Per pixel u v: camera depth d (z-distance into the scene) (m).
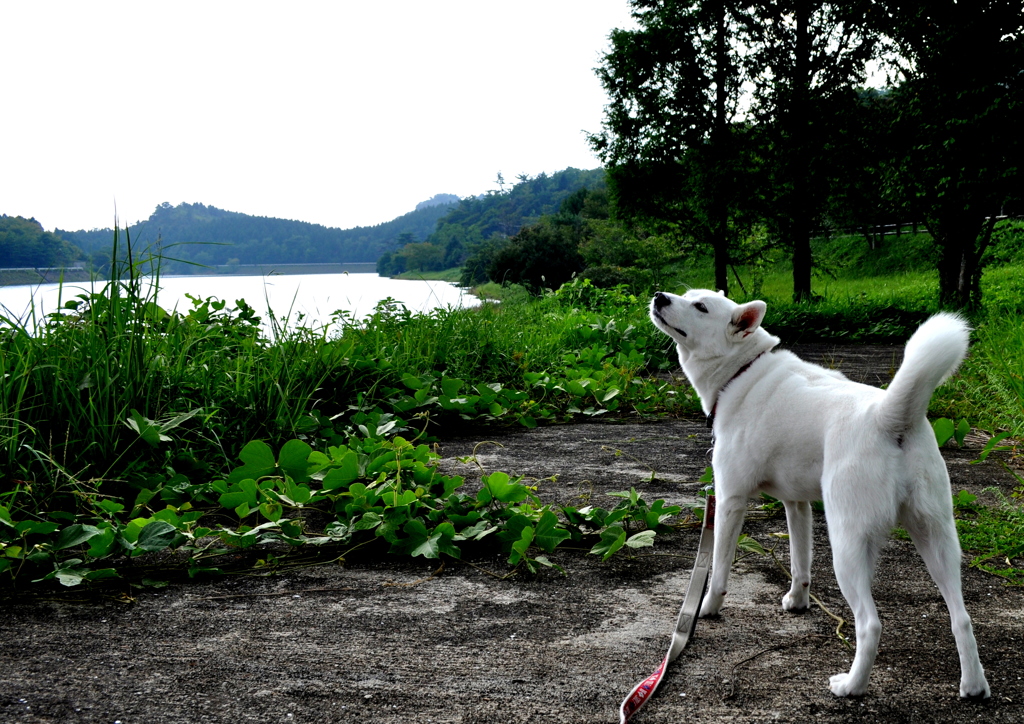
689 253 31.22
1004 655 2.54
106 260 5.03
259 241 130.38
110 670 2.37
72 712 2.11
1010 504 4.26
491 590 3.14
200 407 4.86
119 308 4.80
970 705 2.22
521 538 3.43
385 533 3.53
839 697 2.27
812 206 22.31
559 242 46.75
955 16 17.03
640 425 6.89
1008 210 19.33
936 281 29.05
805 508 2.87
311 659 2.47
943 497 2.28
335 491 4.11
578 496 4.58
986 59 16.84
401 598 3.03
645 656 2.54
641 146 26.06
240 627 2.72
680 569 3.41
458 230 116.94
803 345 13.87
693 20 23.98
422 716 2.14
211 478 4.46
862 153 20.80
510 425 6.77
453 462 5.41
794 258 23.41
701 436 6.38
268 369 5.61
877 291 29.19
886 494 2.26
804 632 2.75
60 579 2.90
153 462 4.37
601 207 68.31
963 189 17.08
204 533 3.35
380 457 4.36
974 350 8.65
